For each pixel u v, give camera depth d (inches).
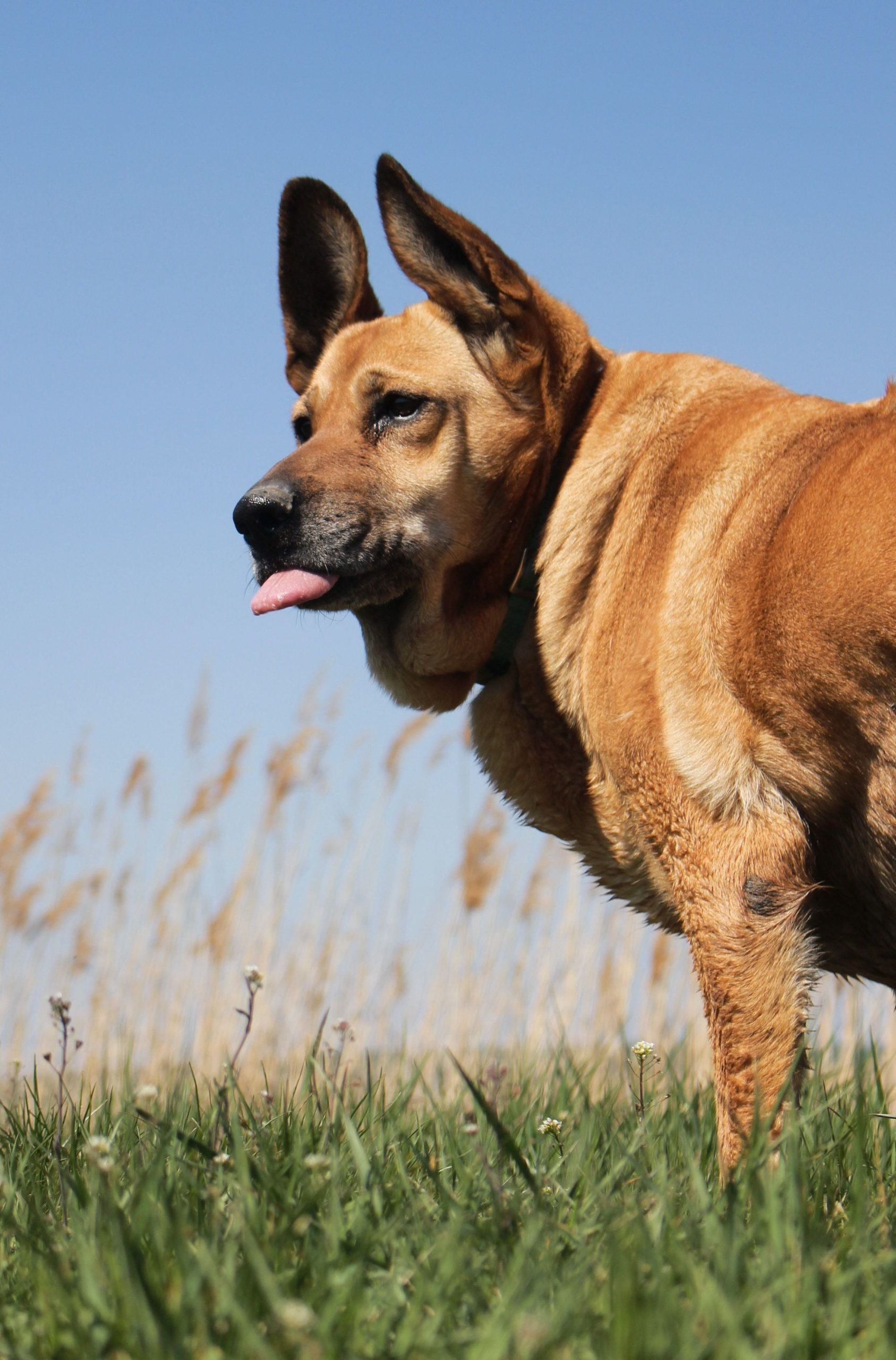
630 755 114.1
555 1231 78.9
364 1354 60.8
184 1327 61.4
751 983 106.0
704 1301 61.8
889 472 104.6
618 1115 144.6
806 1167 95.0
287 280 155.3
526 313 128.5
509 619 130.7
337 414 136.2
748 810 108.2
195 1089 124.6
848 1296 64.5
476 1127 98.6
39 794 299.3
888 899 110.8
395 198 130.7
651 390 127.5
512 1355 58.8
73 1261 74.7
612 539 121.9
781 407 118.3
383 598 132.6
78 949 285.7
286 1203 82.4
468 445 131.0
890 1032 238.1
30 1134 119.3
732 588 109.7
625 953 280.7
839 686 104.7
